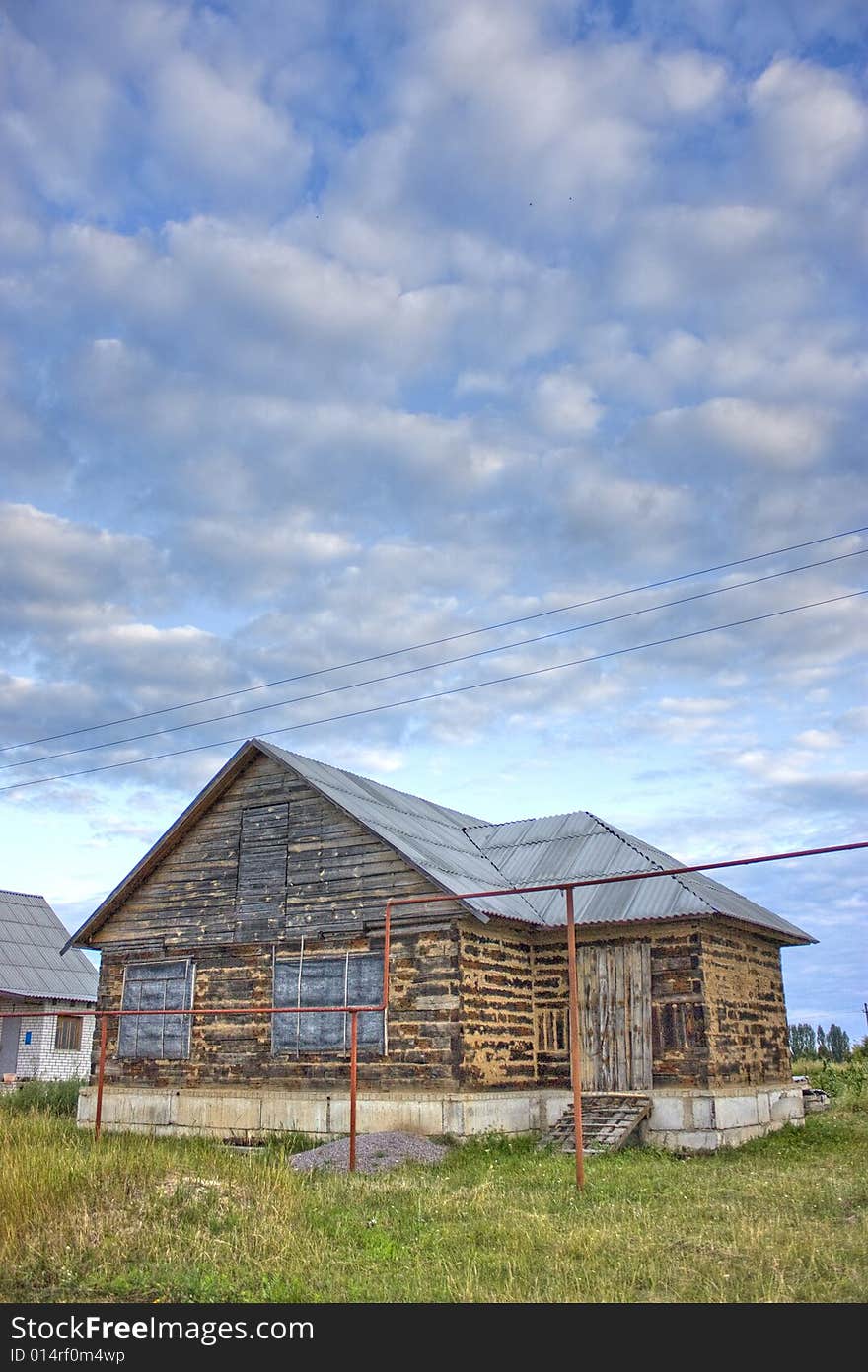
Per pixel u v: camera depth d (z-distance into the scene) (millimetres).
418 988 22156
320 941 23828
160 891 26797
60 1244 11594
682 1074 22141
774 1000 26859
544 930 24016
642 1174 17375
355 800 25219
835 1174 17484
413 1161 18625
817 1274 10453
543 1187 16250
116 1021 26625
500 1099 21969
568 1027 23750
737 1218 13250
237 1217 12875
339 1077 22734
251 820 25781
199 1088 24609
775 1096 24844
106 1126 25547
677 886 23484
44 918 43281
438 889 22375
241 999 24688
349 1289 10391
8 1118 22250
